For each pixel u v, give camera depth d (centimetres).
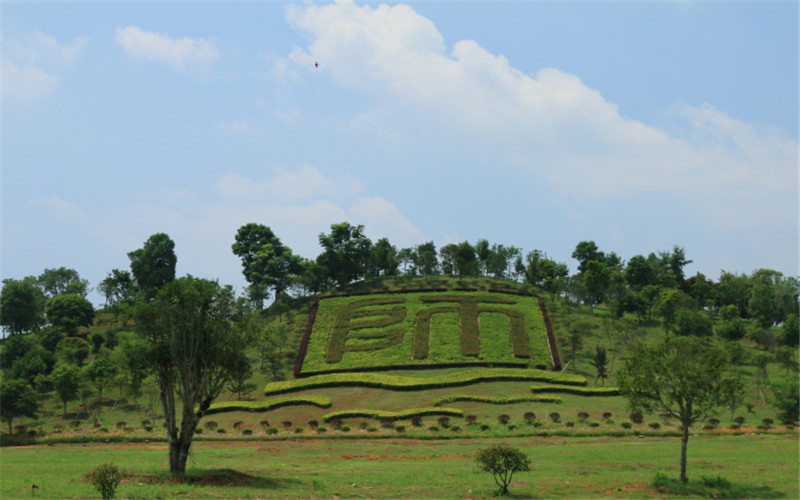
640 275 14362
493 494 3566
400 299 12588
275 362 10412
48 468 4419
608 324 11525
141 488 3291
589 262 13125
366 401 8662
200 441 6769
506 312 11862
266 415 8319
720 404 3922
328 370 10012
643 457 4947
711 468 4362
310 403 8644
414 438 6706
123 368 4131
